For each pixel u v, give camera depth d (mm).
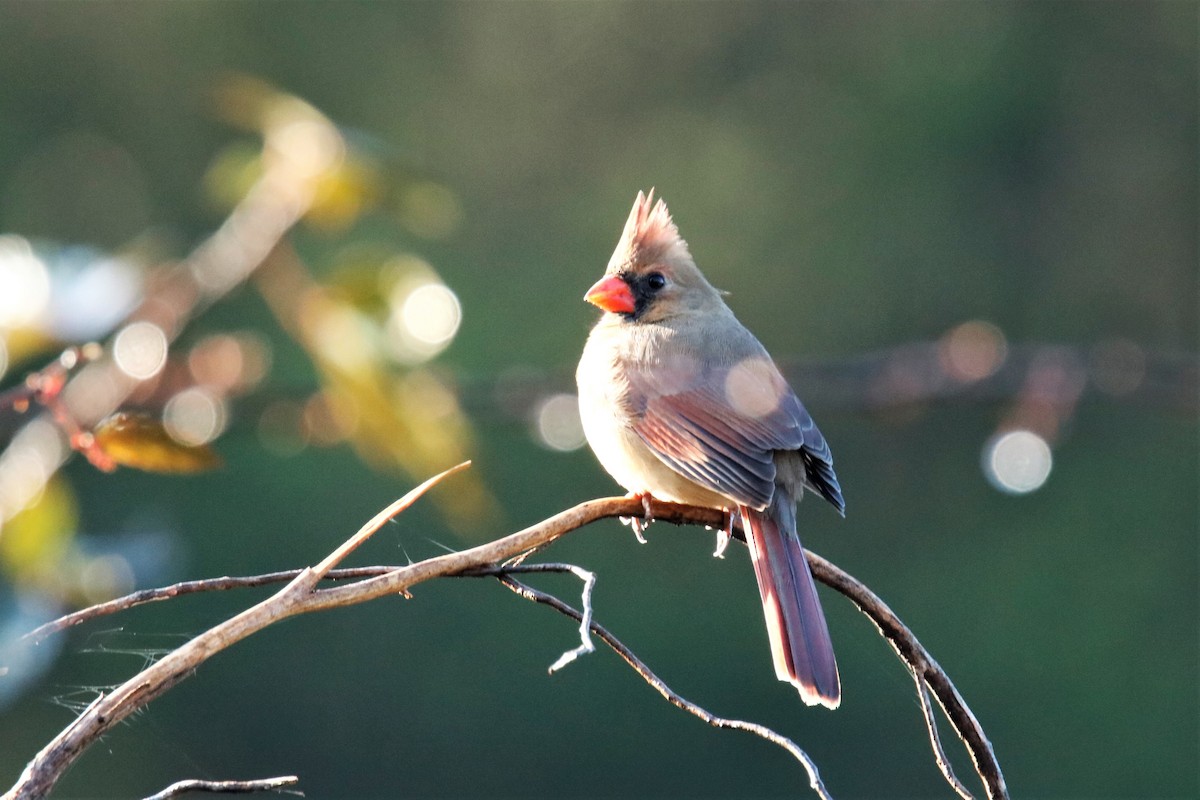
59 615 4691
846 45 18594
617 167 18109
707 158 18141
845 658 13523
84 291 5051
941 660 15445
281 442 6340
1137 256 18078
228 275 5422
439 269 16281
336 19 17562
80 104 16109
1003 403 8047
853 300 17875
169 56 16484
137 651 4754
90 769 12391
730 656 13844
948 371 8125
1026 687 15289
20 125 15977
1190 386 8203
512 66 18125
